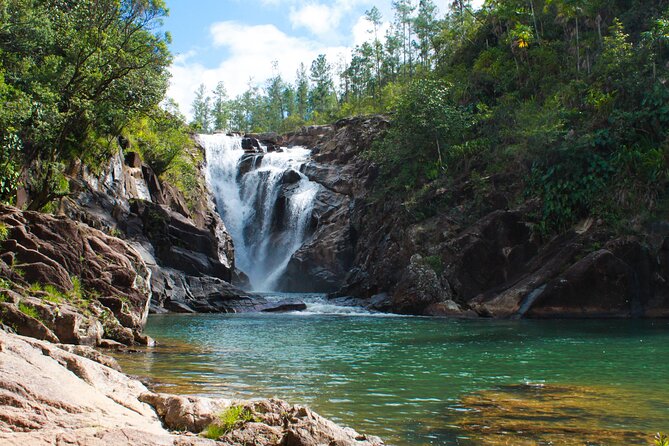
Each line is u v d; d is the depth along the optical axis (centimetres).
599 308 2545
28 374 545
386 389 930
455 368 1162
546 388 944
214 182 5100
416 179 3759
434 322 2353
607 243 2634
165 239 3122
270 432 541
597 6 3878
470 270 2884
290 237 4678
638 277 2584
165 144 4000
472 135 3772
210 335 1789
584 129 3019
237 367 1144
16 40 2552
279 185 4881
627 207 2741
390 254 3381
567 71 3816
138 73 2886
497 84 4103
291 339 1705
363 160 4553
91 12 2734
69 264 1527
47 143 2548
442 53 5488
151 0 2814
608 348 1498
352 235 4275
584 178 2866
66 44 2680
